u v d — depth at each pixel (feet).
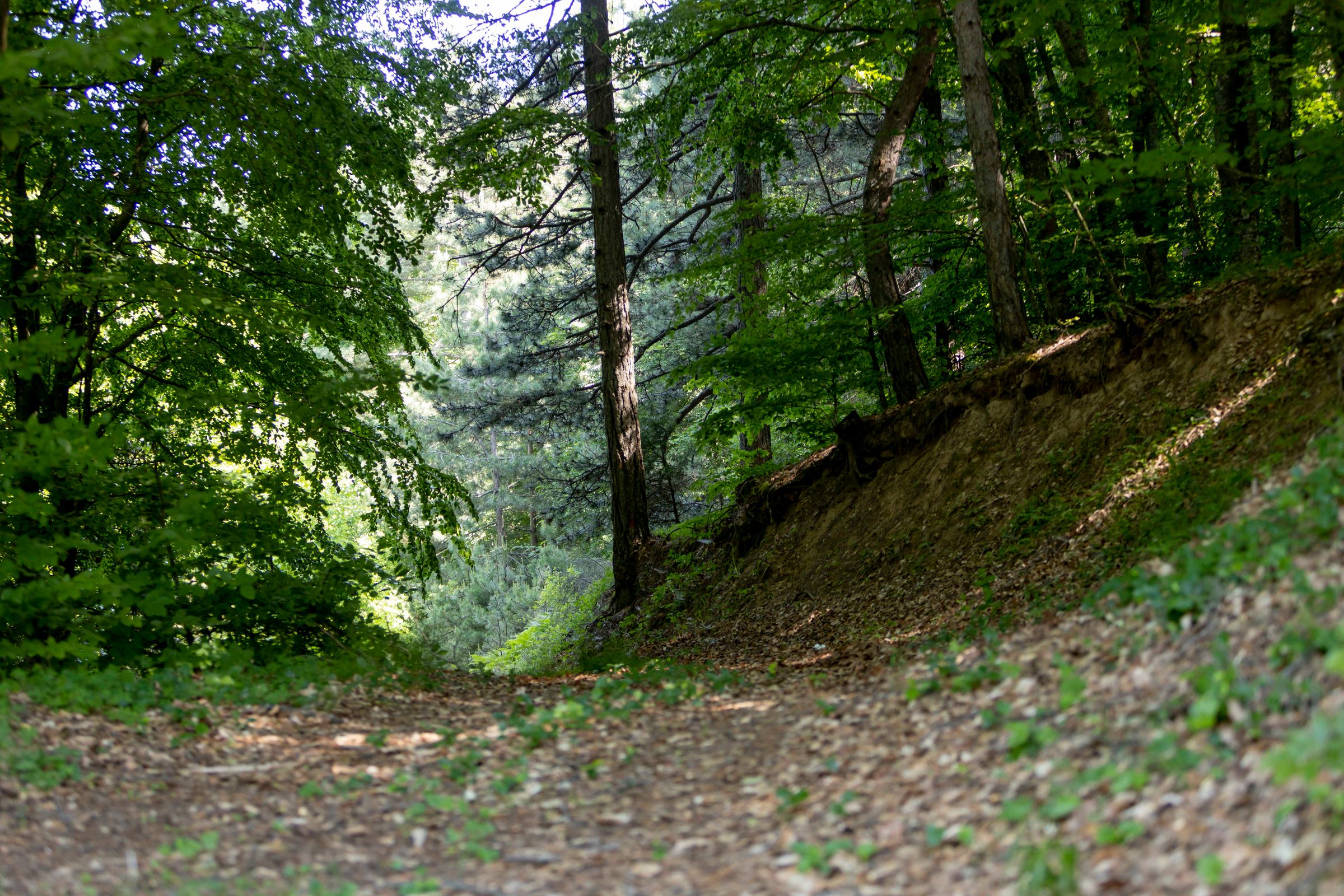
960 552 37.42
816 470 53.21
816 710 22.84
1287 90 37.60
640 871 15.19
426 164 49.06
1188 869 11.19
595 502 88.02
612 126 55.36
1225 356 31.45
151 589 32.91
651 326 90.22
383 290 43.62
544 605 96.37
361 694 26.96
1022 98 48.62
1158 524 26.45
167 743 21.09
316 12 40.93
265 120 35.65
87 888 14.51
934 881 13.04
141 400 42.93
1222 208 41.42
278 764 20.79
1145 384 34.63
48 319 38.93
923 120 55.36
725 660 39.99
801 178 93.76
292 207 39.42
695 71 52.75
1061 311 49.24
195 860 15.98
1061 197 45.65
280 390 41.11
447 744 22.49
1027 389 40.29
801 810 16.71
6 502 31.45
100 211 36.78
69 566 36.70
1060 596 26.50
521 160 46.01
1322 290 28.86
